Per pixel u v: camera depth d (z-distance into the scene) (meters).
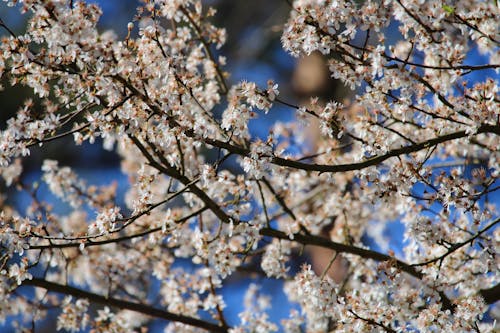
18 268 5.63
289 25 5.17
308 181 7.86
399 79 5.23
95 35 4.89
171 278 7.65
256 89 5.13
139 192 5.75
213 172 5.34
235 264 7.23
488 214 5.68
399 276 5.72
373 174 5.60
